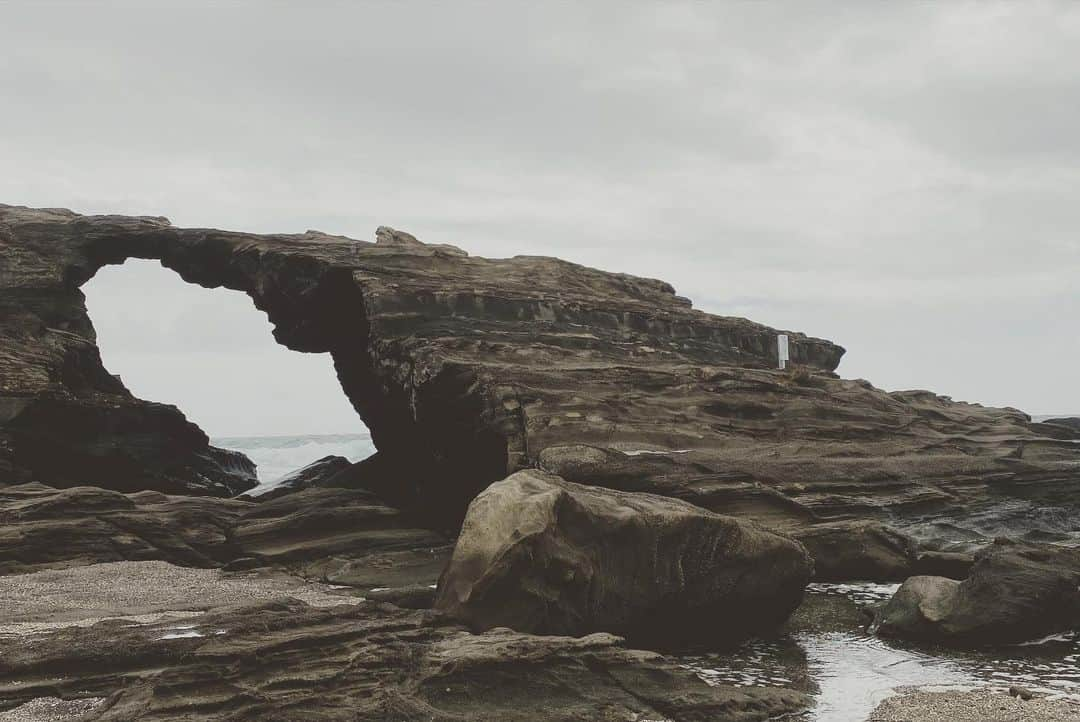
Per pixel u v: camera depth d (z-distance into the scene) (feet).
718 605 62.44
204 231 119.44
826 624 67.21
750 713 45.85
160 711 38.78
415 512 94.17
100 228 119.85
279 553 82.02
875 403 112.06
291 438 407.44
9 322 109.60
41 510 80.84
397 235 121.90
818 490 88.53
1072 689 51.19
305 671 42.50
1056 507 93.76
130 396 124.06
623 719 43.32
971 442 106.32
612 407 94.17
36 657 43.98
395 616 51.42
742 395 102.73
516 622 54.13
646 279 130.21
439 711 41.09
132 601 63.52
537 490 59.11
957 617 60.90
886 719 45.80
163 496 92.68
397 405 109.29
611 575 58.65
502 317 107.55
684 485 82.53
